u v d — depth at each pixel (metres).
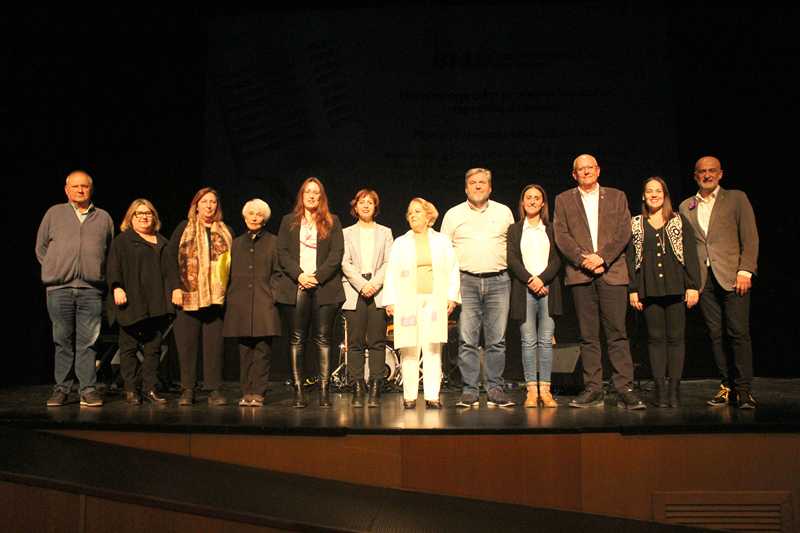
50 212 4.44
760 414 3.68
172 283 4.37
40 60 5.98
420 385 5.42
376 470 3.41
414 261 4.20
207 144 6.10
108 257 4.39
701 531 2.92
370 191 4.43
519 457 3.39
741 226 4.12
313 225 4.31
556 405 4.19
